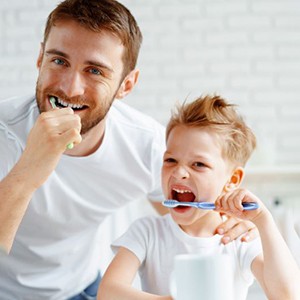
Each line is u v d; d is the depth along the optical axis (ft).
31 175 4.56
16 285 5.94
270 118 10.18
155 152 5.78
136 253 4.68
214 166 4.67
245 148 4.99
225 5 10.21
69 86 4.79
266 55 10.21
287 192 9.72
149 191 6.00
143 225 4.87
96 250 6.40
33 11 10.31
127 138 5.69
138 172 5.73
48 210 5.54
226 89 10.18
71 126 4.58
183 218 4.61
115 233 7.69
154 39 10.19
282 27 10.22
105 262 7.48
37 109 5.46
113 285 4.34
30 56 10.28
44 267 5.95
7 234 4.57
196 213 4.60
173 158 4.71
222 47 10.19
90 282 6.30
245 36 10.21
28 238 5.72
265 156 9.63
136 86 10.14
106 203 5.82
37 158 4.55
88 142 5.36
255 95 10.18
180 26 10.21
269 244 4.26
